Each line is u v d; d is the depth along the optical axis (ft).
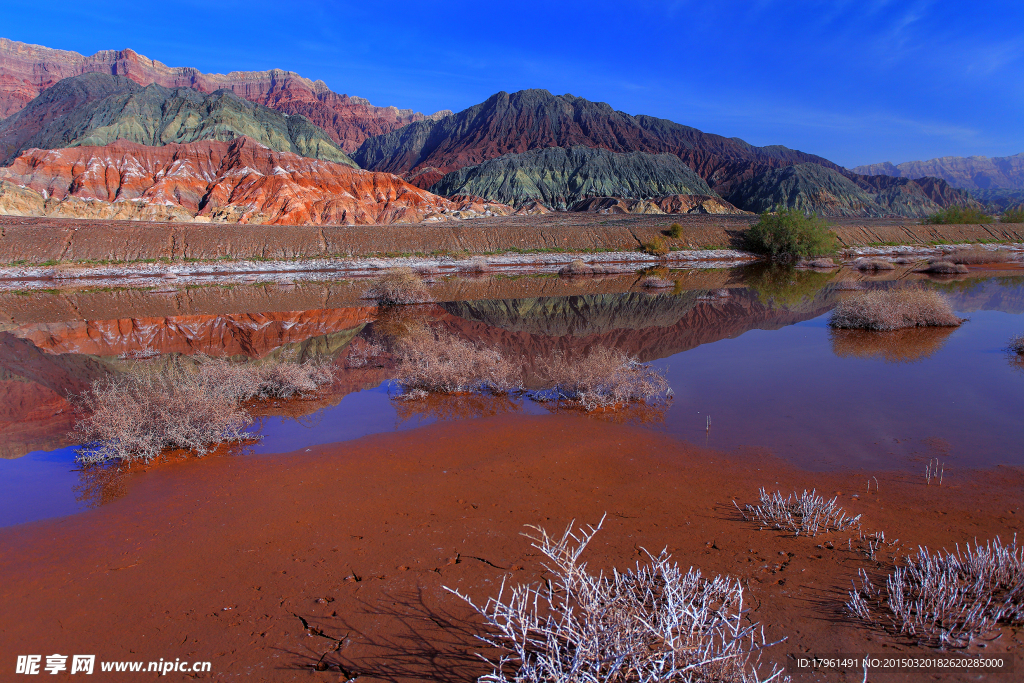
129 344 46.06
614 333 49.21
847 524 14.62
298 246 128.88
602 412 25.89
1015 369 33.04
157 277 107.65
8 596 12.19
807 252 139.44
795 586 11.79
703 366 35.60
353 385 31.65
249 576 12.79
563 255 140.87
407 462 19.86
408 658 9.89
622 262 138.72
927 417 24.29
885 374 32.48
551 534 14.44
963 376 31.58
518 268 129.90
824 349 40.47
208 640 10.60
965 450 20.17
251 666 9.86
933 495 16.39
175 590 12.30
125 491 17.71
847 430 22.79
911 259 135.74
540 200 591.37
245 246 125.08
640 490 17.24
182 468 19.58
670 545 13.71
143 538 14.66
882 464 19.06
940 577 11.38
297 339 47.32
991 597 10.96
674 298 75.46
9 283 98.12
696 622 8.22
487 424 24.18
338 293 84.07
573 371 29.73
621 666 8.20
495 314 62.23
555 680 7.90
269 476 18.69
